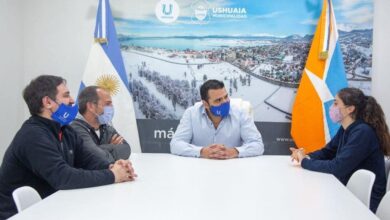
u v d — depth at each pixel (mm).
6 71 3365
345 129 2314
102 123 2434
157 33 3561
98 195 1526
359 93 2285
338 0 3453
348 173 2127
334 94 3242
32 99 1777
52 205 1386
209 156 2490
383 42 3455
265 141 3562
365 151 2135
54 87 1794
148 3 3549
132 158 2482
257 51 3531
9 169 1747
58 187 1633
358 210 1356
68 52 3605
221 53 3541
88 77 3330
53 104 1784
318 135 3283
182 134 2764
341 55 3285
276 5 3504
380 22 3451
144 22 3561
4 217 1738
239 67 3545
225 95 2621
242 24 3525
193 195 1533
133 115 3406
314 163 2100
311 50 3324
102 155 2055
